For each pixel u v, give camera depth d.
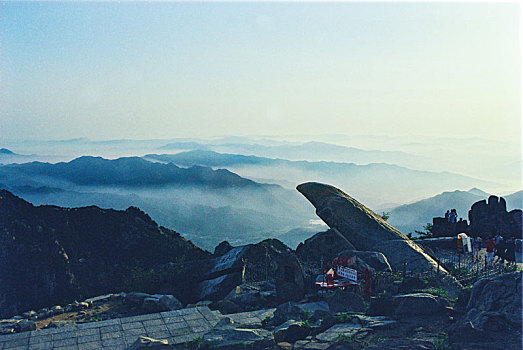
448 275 23.44
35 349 18.44
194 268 31.41
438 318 17.84
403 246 28.19
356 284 22.53
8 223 33.31
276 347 17.05
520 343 14.89
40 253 32.28
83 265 34.16
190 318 21.45
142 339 17.02
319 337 17.00
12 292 29.36
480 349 14.73
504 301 17.09
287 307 21.12
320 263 29.75
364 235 30.67
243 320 21.00
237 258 30.27
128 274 32.88
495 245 28.81
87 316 24.89
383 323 17.47
